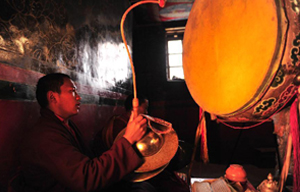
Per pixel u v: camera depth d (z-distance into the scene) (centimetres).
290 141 113
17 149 125
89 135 238
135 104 107
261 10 89
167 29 613
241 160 481
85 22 238
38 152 95
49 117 109
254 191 141
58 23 181
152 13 543
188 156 186
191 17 168
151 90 609
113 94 330
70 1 205
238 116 117
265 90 88
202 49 141
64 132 107
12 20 125
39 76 150
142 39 621
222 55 117
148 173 108
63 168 91
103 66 290
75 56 209
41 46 154
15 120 124
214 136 509
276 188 140
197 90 149
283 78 87
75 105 118
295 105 97
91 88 247
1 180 113
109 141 175
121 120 183
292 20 82
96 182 90
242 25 101
